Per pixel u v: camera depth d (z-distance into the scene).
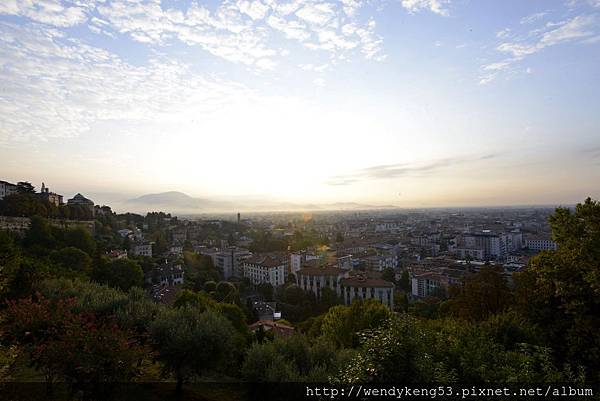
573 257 21.83
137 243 124.56
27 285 28.11
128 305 22.09
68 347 13.51
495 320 22.53
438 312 51.12
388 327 12.67
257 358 19.77
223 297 71.94
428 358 12.09
